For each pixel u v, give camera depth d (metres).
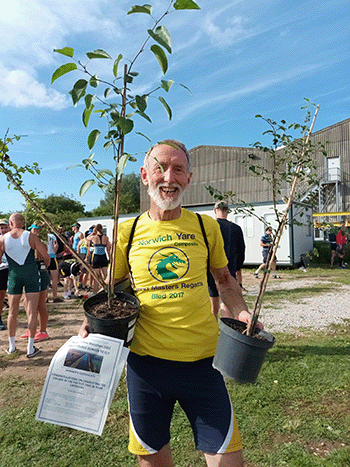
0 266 5.57
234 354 1.44
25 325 5.87
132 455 2.36
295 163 1.80
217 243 1.64
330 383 3.27
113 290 1.46
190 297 1.48
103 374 1.29
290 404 2.94
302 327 5.27
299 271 12.67
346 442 2.43
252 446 2.42
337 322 5.53
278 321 5.65
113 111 1.15
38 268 4.83
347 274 11.66
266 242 10.88
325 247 15.54
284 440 2.48
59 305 7.36
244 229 13.88
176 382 1.44
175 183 1.50
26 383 3.52
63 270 8.01
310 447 2.39
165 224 1.56
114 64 1.17
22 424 2.74
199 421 1.44
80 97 1.14
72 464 2.28
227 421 1.41
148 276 1.50
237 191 27.53
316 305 6.83
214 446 1.38
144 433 1.45
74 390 1.28
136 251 1.55
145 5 1.06
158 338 1.46
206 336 1.50
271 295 8.02
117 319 1.33
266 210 13.31
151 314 1.48
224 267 1.71
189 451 2.38
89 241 7.97
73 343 1.35
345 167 26.02
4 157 1.58
